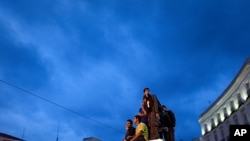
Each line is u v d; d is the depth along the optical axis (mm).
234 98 43438
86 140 43000
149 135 6578
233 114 42625
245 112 38938
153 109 6922
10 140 36188
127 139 7066
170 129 7211
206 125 54188
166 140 6965
